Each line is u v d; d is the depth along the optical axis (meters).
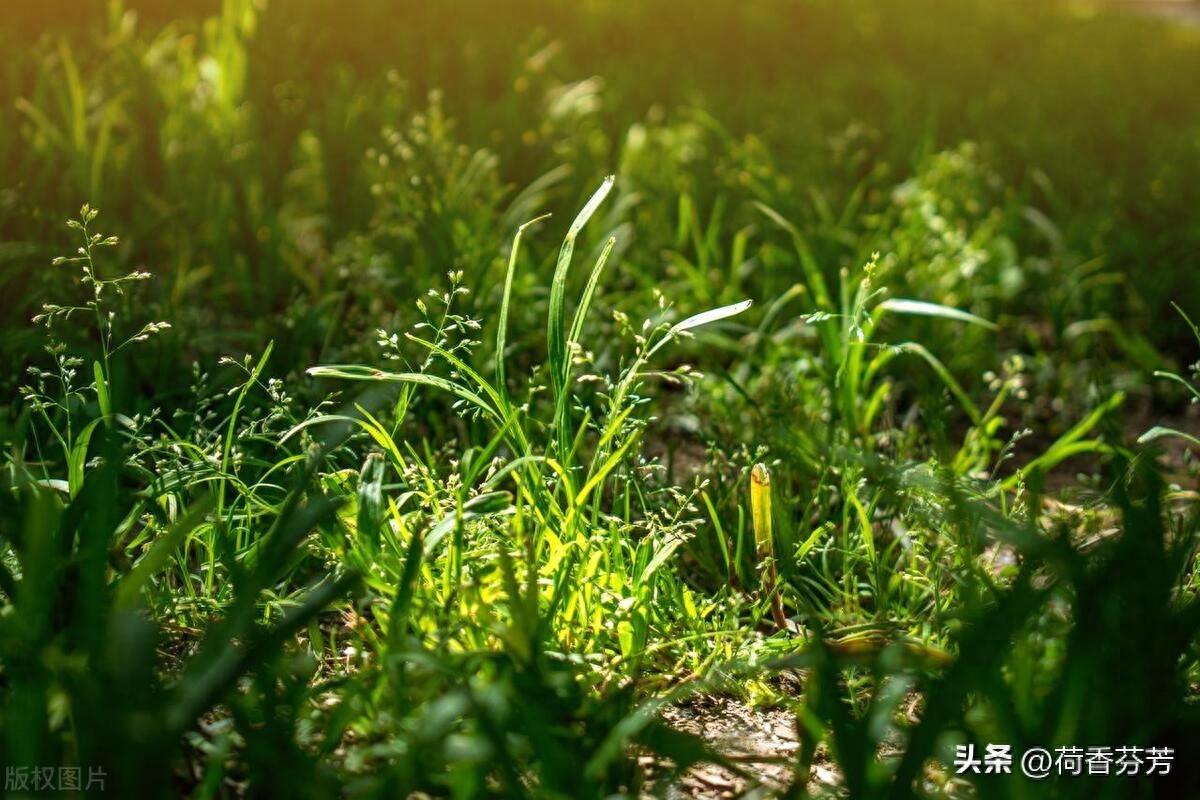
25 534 2.13
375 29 7.40
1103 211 6.35
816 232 5.38
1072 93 9.33
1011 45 11.34
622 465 2.95
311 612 2.01
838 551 3.13
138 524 3.06
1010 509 3.10
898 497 2.80
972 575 2.50
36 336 3.82
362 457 3.36
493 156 5.84
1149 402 4.92
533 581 2.27
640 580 2.61
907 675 2.16
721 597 2.90
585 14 9.29
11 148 5.28
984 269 5.46
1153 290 5.50
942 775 2.32
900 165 7.00
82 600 2.13
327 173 5.86
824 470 3.37
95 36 6.42
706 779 2.35
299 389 3.61
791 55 9.68
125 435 3.01
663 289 4.86
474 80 7.09
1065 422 4.59
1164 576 2.20
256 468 3.23
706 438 3.63
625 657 2.54
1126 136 8.16
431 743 1.92
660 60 8.70
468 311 4.25
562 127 6.62
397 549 2.61
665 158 6.30
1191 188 7.08
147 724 1.76
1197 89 10.00
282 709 2.21
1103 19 13.44
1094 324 5.06
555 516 2.76
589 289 2.71
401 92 6.38
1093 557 2.41
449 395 3.90
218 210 5.23
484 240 4.89
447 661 2.21
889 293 4.89
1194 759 2.08
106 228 4.92
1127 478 2.97
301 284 5.11
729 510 3.29
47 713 1.92
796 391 4.00
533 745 1.97
